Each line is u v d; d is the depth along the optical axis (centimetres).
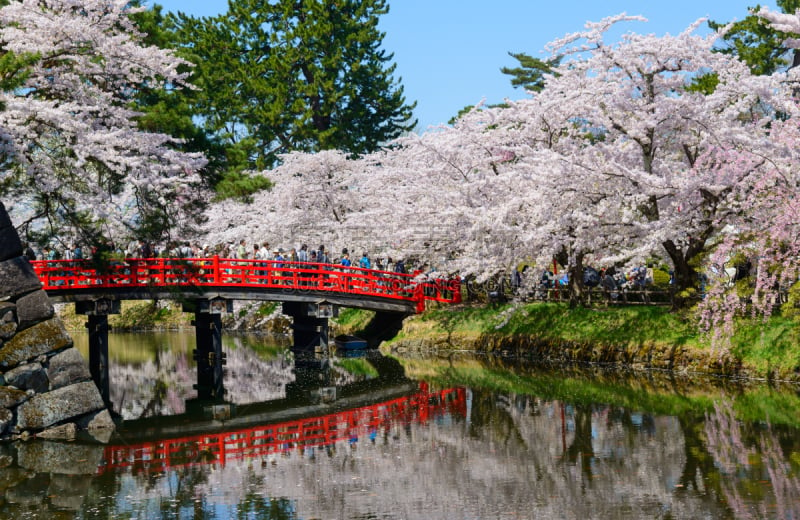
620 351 2542
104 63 2327
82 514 1353
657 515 1262
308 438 1895
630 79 2416
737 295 2155
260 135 4944
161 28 2838
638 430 1784
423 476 1532
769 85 2061
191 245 3125
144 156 2425
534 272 2789
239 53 5059
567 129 2870
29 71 1922
